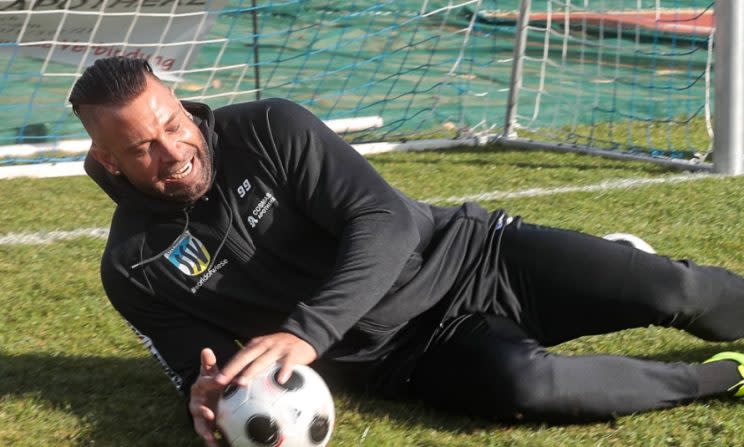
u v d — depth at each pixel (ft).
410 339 10.50
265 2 33.76
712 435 10.08
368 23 33.45
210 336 10.31
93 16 24.43
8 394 11.41
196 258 10.05
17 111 27.73
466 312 10.51
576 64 31.76
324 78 30.53
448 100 29.25
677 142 24.72
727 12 21.03
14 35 24.25
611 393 10.00
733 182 20.92
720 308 10.94
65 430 10.54
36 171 22.38
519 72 25.53
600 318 10.81
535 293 10.80
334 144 9.95
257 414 9.02
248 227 9.94
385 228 9.59
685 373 10.39
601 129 26.14
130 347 13.07
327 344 9.10
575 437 10.02
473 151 24.76
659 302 10.61
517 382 9.77
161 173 9.37
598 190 20.56
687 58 30.37
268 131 9.87
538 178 21.84
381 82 29.17
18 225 18.65
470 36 32.96
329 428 9.35
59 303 14.55
